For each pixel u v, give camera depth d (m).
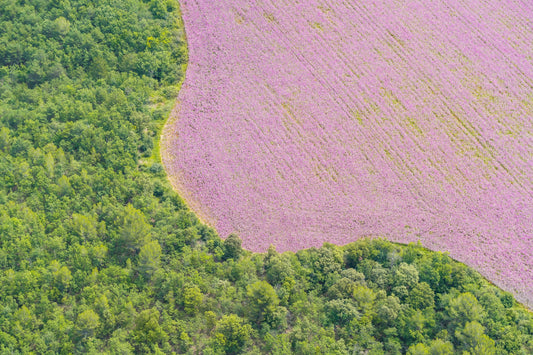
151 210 89.31
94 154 94.62
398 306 79.06
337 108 105.75
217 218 92.44
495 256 88.31
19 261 83.44
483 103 106.56
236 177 97.00
